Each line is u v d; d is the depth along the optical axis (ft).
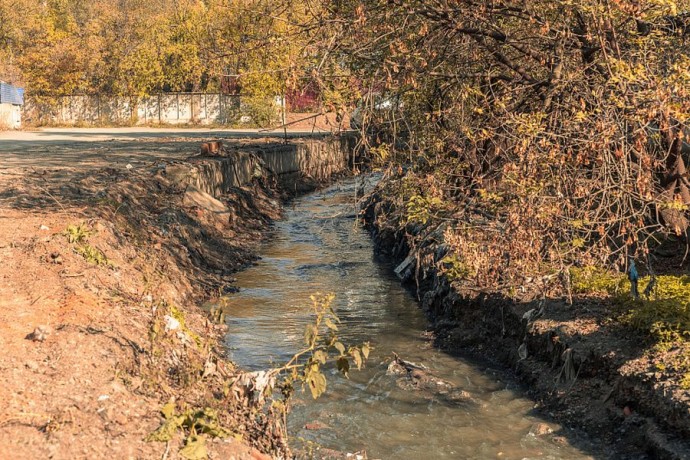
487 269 35.53
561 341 27.78
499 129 34.42
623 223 28.99
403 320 38.83
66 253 31.78
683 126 28.30
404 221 36.06
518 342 30.99
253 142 104.73
